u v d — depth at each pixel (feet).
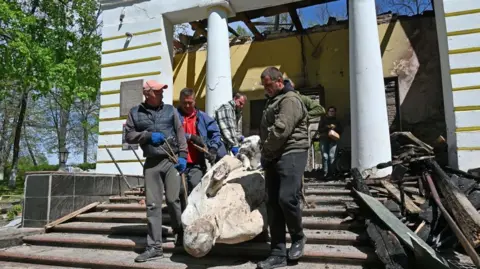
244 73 36.37
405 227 12.39
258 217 12.91
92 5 52.19
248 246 13.15
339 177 26.35
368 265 11.83
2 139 87.61
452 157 21.54
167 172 13.79
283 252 11.88
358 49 22.58
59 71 43.93
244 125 35.70
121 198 21.74
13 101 80.23
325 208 16.39
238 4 28.30
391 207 14.52
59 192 19.53
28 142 100.07
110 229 17.13
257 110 35.73
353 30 23.09
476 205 13.46
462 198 11.76
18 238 16.78
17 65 42.47
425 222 12.99
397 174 14.26
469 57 21.49
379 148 21.17
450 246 12.32
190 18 29.94
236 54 37.06
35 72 42.96
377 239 12.23
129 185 24.26
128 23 30.40
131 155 28.09
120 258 13.76
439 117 29.50
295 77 34.50
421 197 15.56
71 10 51.31
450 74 21.76
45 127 98.37
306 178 27.02
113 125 29.27
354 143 21.94
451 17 22.24
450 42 22.02
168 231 15.65
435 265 10.62
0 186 59.72
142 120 13.88
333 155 27.30
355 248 12.99
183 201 14.51
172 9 29.04
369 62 22.22
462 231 11.03
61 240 16.29
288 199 11.36
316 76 33.86
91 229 17.56
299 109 11.47
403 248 11.57
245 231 12.31
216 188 13.24
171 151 13.73
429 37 30.58
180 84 38.52
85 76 48.11
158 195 13.70
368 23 22.79
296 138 11.71
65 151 28.86
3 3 39.96
